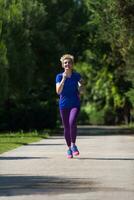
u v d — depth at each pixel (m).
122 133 46.47
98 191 12.09
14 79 41.62
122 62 46.81
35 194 11.73
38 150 22.41
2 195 11.62
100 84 84.50
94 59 59.59
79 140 31.95
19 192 11.97
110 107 90.62
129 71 36.97
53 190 12.20
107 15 36.59
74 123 18.42
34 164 16.80
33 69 43.00
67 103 18.33
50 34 50.91
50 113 52.50
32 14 45.31
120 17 34.56
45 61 51.66
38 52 50.75
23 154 20.33
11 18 40.88
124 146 25.38
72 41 55.47
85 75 86.88
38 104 52.25
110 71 57.28
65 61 18.19
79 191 12.09
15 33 41.12
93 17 44.34
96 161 17.58
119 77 53.19
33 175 14.45
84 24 56.56
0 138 33.22
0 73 36.91
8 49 40.22
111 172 14.96
